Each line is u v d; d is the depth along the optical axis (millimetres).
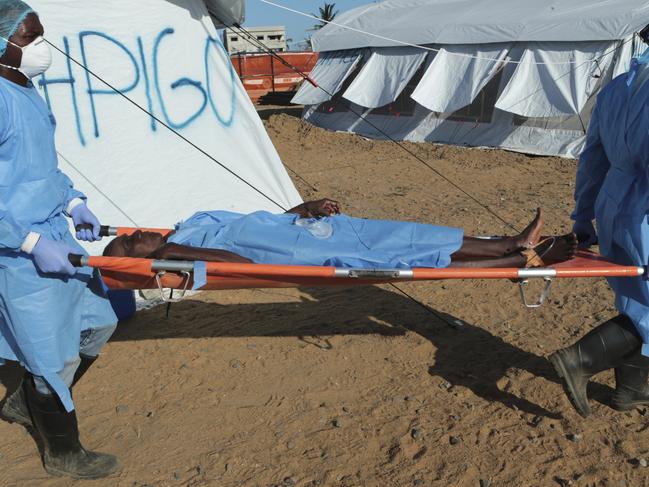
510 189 10961
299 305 5977
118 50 6277
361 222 4484
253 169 7219
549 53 13898
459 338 5207
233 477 3652
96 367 4879
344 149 15391
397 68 16641
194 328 5508
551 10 14844
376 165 13367
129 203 6422
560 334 5230
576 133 13617
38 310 3314
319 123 18609
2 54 3207
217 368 4816
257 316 5734
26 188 3281
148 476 3684
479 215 9086
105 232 4508
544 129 14008
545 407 4219
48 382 3377
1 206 3109
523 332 5289
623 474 3578
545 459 3725
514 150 14016
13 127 3168
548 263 4156
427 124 15930
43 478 3717
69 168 6102
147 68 6449
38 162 3309
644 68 3582
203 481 3623
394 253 4141
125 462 3814
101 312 3822
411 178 12008
